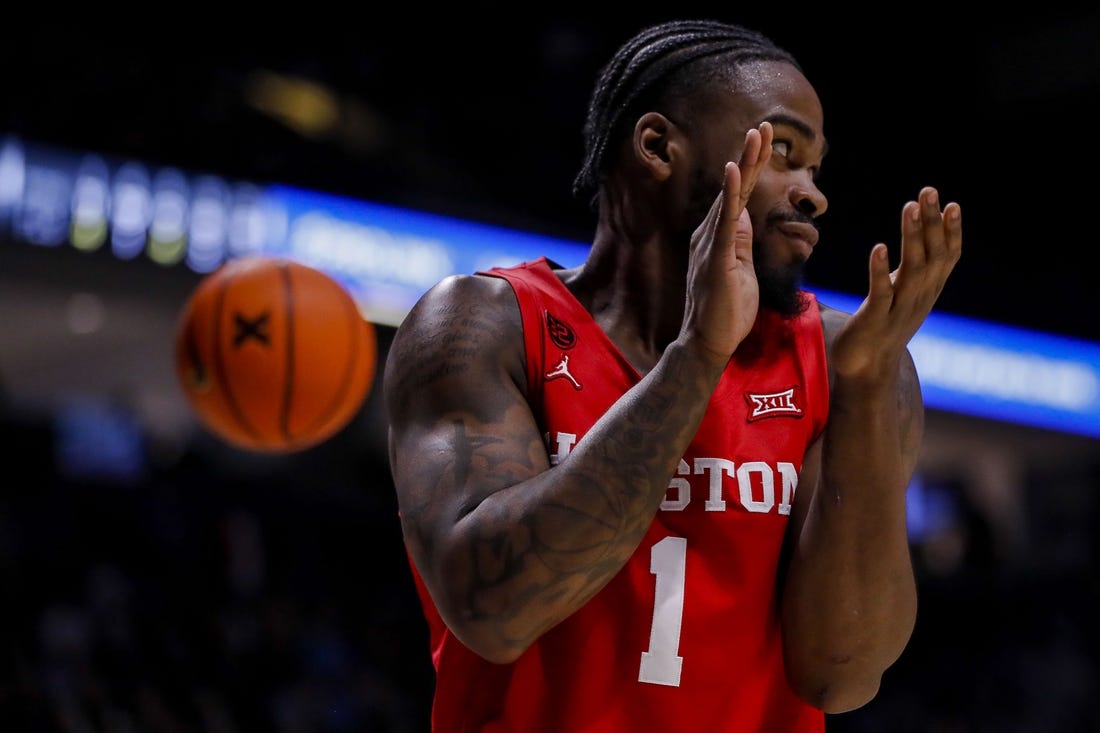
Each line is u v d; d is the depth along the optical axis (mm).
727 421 2844
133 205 12852
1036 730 14391
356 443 17828
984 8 19219
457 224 14500
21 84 12672
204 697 11148
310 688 11922
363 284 13805
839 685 2785
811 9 18891
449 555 2516
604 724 2664
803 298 3072
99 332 16500
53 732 9938
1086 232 19547
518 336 2830
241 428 4367
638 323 3010
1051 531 19656
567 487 2455
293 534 14766
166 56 16078
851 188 18281
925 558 16797
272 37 17172
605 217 3125
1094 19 19000
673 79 2984
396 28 18188
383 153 16297
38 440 13992
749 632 2736
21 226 12336
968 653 15125
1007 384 17781
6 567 11516
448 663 2859
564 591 2463
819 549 2709
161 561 12836
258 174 13469
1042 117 20016
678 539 2744
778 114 2867
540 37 19047
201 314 4312
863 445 2637
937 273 2488
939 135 19359
